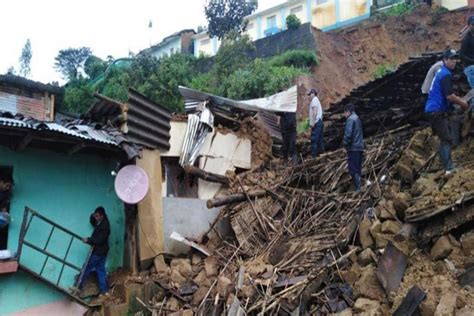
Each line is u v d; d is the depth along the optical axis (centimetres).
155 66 2286
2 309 703
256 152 1216
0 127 669
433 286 536
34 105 1518
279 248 786
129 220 893
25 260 750
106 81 2459
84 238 796
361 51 2558
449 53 719
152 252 863
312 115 1154
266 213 937
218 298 709
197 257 891
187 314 712
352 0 2875
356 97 1180
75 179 845
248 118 1232
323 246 732
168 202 953
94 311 775
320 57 2378
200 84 2123
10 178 764
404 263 590
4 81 1443
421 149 843
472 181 621
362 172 913
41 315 740
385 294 577
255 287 684
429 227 630
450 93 694
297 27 2555
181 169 1043
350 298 608
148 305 777
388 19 2638
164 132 987
